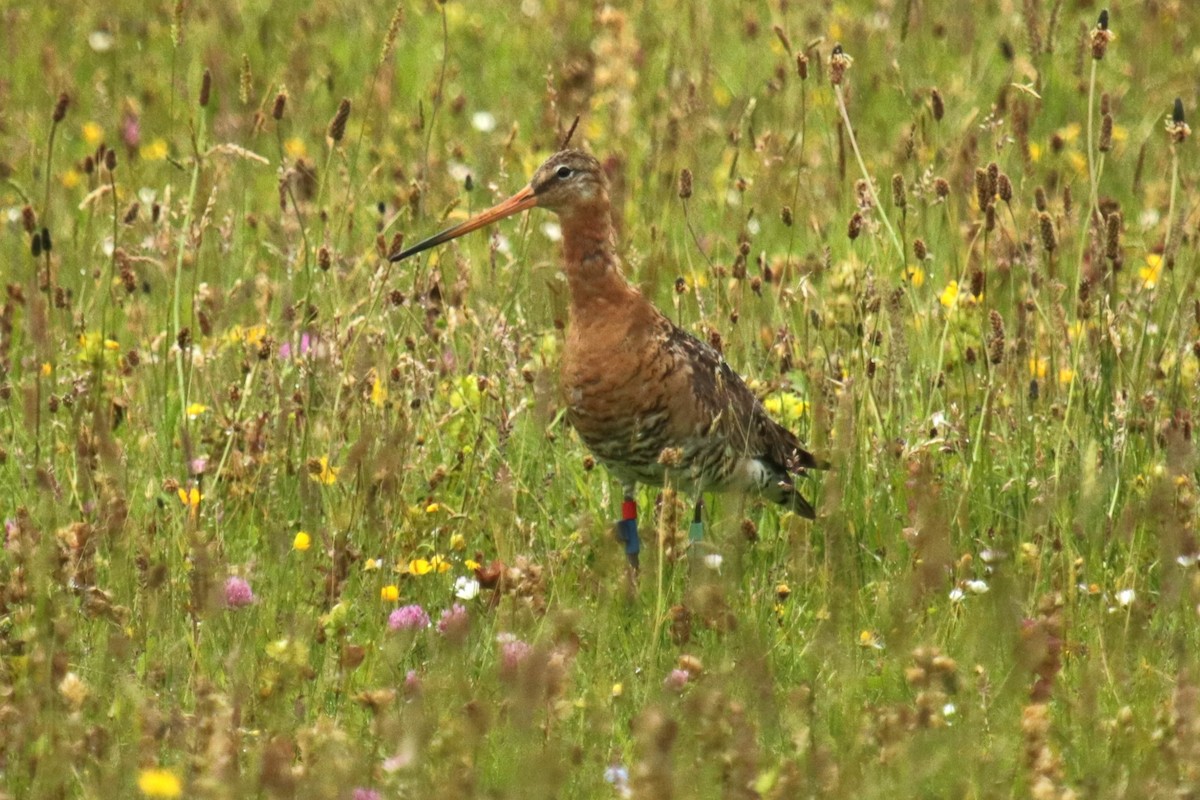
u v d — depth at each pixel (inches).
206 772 317.7
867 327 515.5
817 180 657.0
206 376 513.7
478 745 338.6
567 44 772.6
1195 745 334.6
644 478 486.0
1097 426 478.0
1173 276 505.7
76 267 569.3
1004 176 484.4
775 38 746.2
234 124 673.0
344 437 472.7
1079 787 335.3
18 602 384.8
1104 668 379.9
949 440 475.8
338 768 318.3
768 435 494.0
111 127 698.8
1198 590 407.8
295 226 576.1
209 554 403.2
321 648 391.5
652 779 312.5
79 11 821.9
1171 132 484.4
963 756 337.1
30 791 324.5
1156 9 757.3
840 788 322.0
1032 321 532.1
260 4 835.4
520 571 402.6
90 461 445.4
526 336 529.3
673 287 579.8
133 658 384.5
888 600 412.2
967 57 749.9
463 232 491.5
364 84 772.0
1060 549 437.4
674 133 636.1
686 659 366.9
